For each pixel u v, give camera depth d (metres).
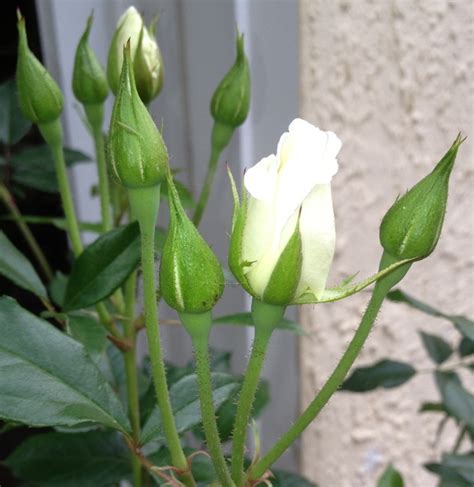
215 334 0.36
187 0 0.31
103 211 0.23
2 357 0.16
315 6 0.28
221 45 0.30
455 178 0.34
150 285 0.15
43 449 0.25
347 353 0.15
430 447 0.42
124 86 0.14
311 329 0.34
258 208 0.14
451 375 0.29
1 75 0.33
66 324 0.20
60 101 0.21
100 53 0.33
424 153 0.33
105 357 0.27
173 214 0.14
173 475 0.17
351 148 0.31
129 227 0.20
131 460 0.24
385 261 0.15
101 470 0.24
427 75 0.31
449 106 0.32
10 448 0.39
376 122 0.31
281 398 0.36
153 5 0.32
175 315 0.38
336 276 0.34
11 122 0.30
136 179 0.15
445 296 0.37
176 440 0.16
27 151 0.31
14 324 0.17
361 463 0.40
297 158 0.13
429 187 0.14
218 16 0.29
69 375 0.17
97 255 0.20
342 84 0.30
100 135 0.22
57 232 0.37
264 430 0.38
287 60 0.29
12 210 0.29
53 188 0.31
